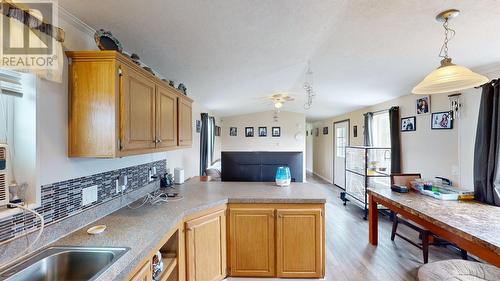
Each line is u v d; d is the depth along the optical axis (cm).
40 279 121
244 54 255
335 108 644
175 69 285
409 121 417
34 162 132
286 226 234
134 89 169
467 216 212
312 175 1004
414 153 403
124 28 179
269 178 304
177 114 257
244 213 237
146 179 257
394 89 397
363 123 601
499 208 236
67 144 152
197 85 370
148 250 134
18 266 116
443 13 174
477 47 226
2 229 115
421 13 176
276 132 791
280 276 237
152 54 234
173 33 193
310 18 185
